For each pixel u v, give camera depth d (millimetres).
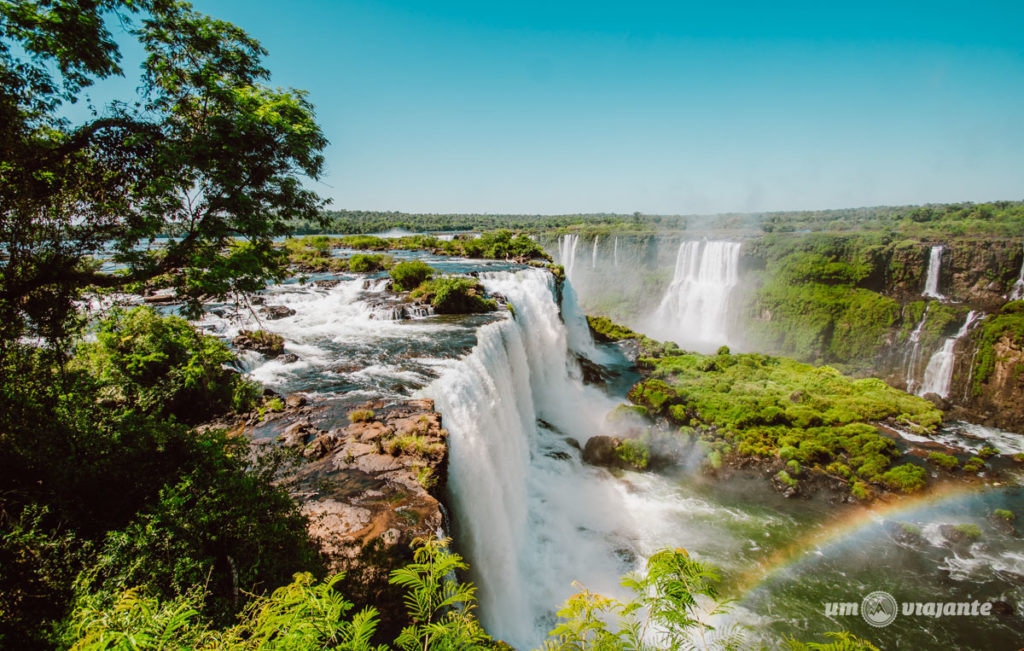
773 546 21953
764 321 73750
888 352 61688
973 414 40562
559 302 47594
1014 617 18359
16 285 8875
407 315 30938
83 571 6918
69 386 10203
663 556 4883
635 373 44594
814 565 20891
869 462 28188
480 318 30594
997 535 23188
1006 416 39000
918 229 95500
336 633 4297
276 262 12188
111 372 15055
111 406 13617
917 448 31641
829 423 34188
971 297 60375
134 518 8445
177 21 9719
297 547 9125
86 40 8211
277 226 11234
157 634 4570
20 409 9086
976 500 26156
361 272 46562
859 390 41531
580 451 28516
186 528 7805
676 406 33375
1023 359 47688
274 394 18609
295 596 4379
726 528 23078
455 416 17922
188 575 7250
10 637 6055
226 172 9773
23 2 7684
